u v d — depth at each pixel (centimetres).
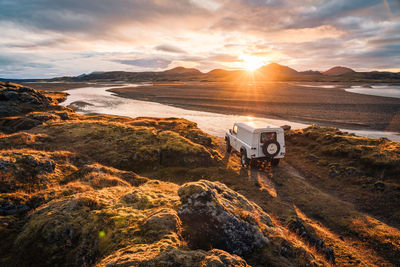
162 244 354
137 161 1292
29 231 446
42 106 4222
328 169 1317
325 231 760
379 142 1491
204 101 6062
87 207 520
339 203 959
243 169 1381
